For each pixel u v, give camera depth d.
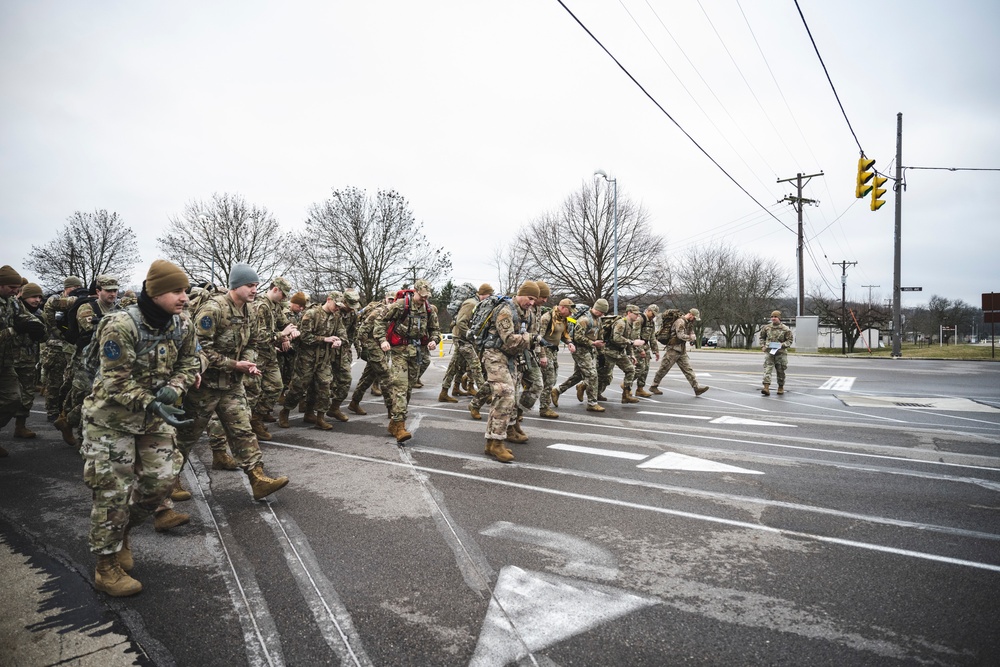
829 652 2.54
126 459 3.17
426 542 3.76
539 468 5.56
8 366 6.49
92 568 3.45
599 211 39.66
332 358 7.71
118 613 2.93
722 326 59.19
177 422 3.12
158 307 3.26
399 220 34.34
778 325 11.24
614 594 3.07
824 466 5.62
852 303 68.19
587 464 5.71
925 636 2.67
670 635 2.69
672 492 4.80
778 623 2.78
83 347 6.12
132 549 3.69
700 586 3.16
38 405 10.11
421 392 11.80
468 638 2.67
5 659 2.54
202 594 3.11
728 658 2.51
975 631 2.70
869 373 15.98
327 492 4.81
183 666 2.49
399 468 5.57
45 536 3.96
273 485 4.44
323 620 2.84
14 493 4.92
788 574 3.29
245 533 3.93
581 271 40.78
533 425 7.90
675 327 11.11
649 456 6.04
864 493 4.76
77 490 5.01
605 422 8.13
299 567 3.41
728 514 4.27
